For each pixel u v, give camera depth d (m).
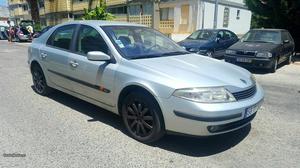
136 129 4.17
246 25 31.28
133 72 4.08
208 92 3.57
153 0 27.58
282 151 3.92
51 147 3.93
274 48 9.96
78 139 4.18
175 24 26.69
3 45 23.12
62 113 5.24
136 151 3.86
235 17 29.30
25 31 27.75
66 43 5.41
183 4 25.59
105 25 4.92
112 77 4.33
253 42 10.77
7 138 4.18
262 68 10.41
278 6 14.47
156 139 3.97
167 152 3.85
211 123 3.51
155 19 28.00
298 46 15.34
